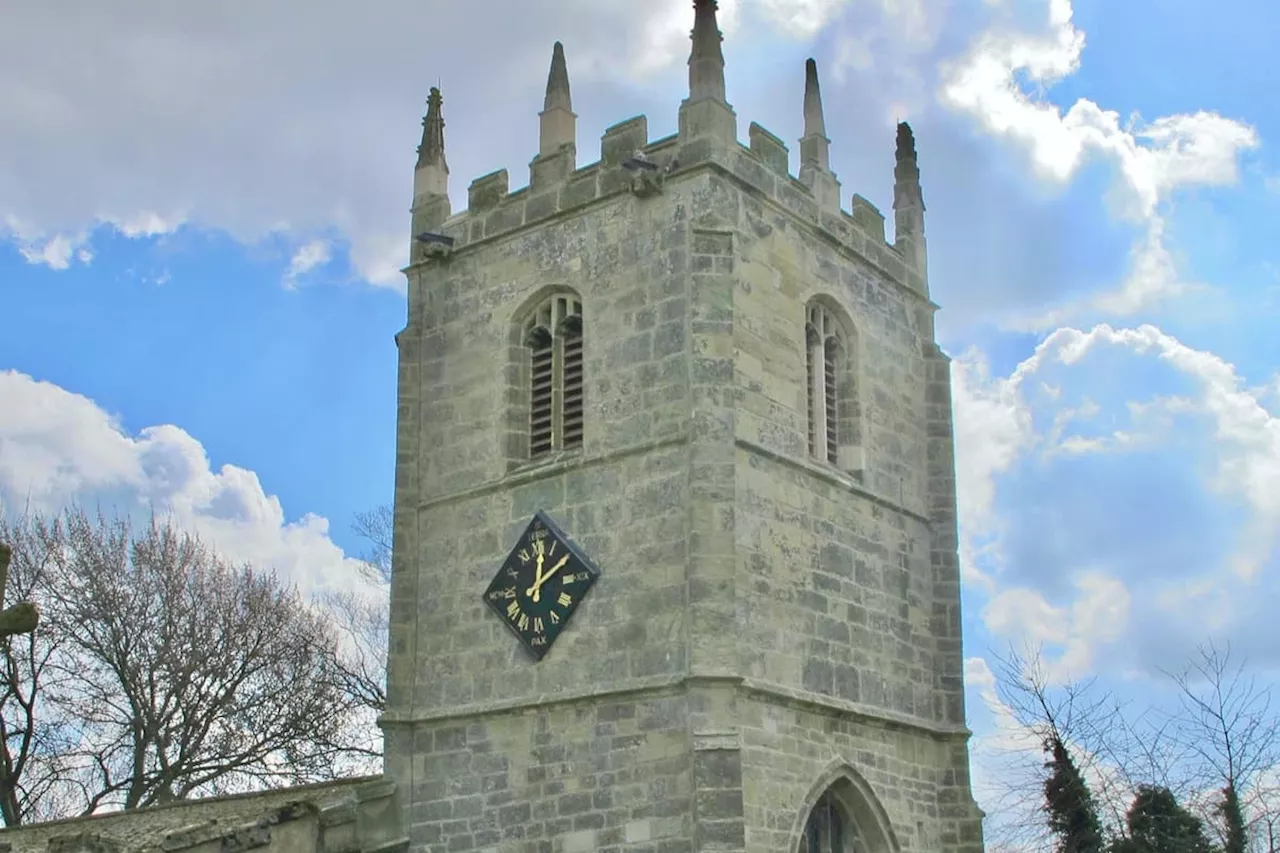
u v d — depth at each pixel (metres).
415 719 35.25
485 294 37.38
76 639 54.47
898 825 34.91
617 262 34.97
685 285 33.59
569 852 31.97
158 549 57.84
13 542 54.69
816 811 33.75
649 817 30.92
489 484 35.62
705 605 31.28
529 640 33.84
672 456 32.75
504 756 33.59
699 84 34.81
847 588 35.25
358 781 35.50
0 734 51.22
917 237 41.28
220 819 32.72
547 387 36.06
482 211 38.00
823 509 35.06
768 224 35.44
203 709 56.12
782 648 32.69
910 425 39.22
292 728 57.31
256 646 58.09
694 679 30.70
